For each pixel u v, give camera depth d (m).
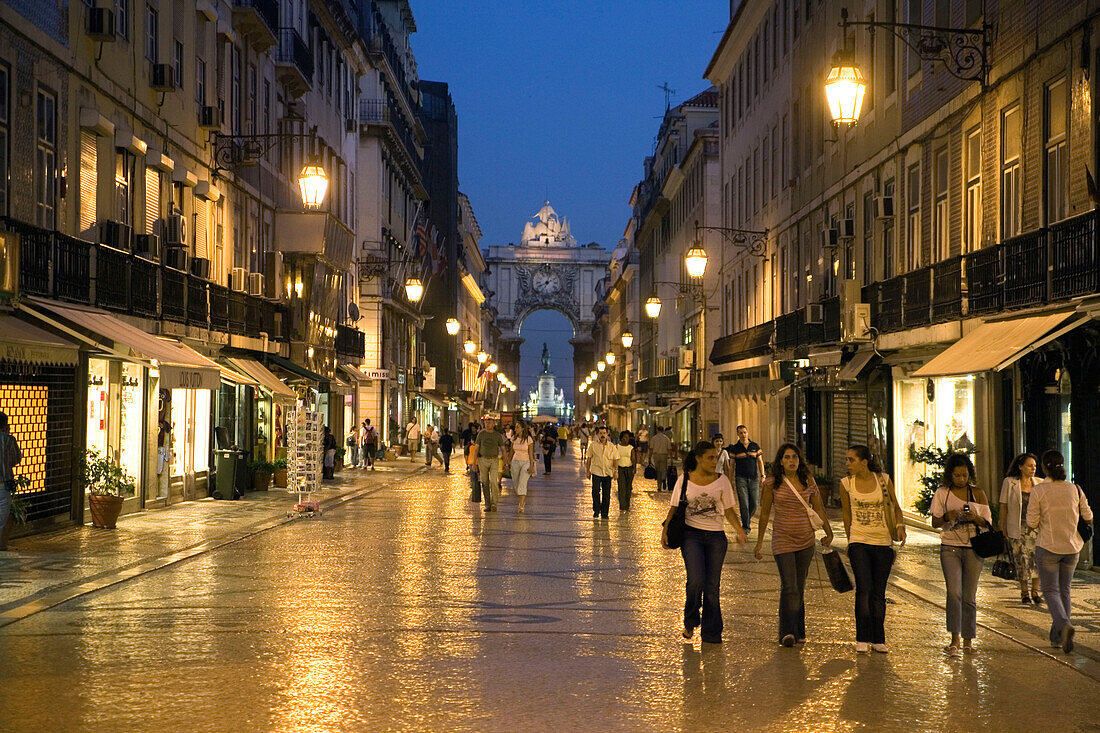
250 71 37.19
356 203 59.94
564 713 8.70
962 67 23.78
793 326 36.69
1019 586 16.30
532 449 30.41
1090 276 17.58
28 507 21.05
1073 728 8.55
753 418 47.19
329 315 46.00
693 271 33.25
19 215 20.72
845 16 19.53
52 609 13.45
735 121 51.16
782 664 10.74
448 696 9.20
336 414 53.81
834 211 34.50
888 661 10.99
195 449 32.03
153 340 24.73
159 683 9.59
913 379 26.42
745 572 17.89
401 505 31.73
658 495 38.38
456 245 103.12
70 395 22.81
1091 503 18.19
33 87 21.23
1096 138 18.03
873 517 11.49
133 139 25.89
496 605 14.01
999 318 21.12
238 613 13.20
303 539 21.98
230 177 34.44
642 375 97.75
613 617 13.25
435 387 88.62
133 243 26.38
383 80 68.62
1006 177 21.86
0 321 19.52
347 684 9.60
